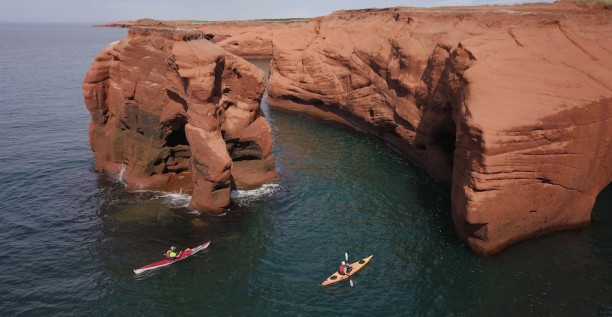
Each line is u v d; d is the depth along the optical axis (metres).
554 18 35.47
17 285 23.94
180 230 29.47
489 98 27.64
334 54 57.88
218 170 29.84
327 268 25.88
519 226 26.92
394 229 30.03
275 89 65.44
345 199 34.62
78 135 51.59
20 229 29.56
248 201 33.50
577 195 27.78
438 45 39.66
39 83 87.94
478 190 25.28
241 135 34.34
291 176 38.97
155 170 35.53
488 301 22.78
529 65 30.42
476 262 25.86
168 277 24.84
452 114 35.41
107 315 21.91
